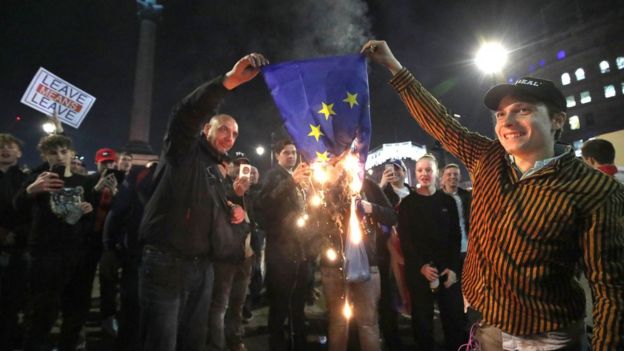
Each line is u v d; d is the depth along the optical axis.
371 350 2.92
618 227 1.21
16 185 3.44
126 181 3.27
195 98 2.02
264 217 3.36
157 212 2.17
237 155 4.82
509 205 1.38
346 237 3.00
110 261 3.57
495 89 1.50
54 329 4.19
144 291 2.11
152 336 2.04
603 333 1.19
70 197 3.08
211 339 3.14
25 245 3.35
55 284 3.02
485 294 1.47
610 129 34.38
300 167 3.17
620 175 3.25
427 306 3.24
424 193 3.56
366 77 2.06
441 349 3.72
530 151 1.44
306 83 2.07
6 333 3.30
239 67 2.03
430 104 1.89
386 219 3.23
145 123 21.03
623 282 1.18
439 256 3.29
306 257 3.23
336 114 2.05
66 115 5.52
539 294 1.32
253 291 4.91
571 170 1.32
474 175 1.66
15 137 3.56
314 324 4.51
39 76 5.31
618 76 34.06
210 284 2.37
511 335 1.42
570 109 37.12
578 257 1.35
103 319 4.10
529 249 1.32
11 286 3.31
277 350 3.12
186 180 2.22
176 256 2.14
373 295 3.03
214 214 2.32
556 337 1.33
